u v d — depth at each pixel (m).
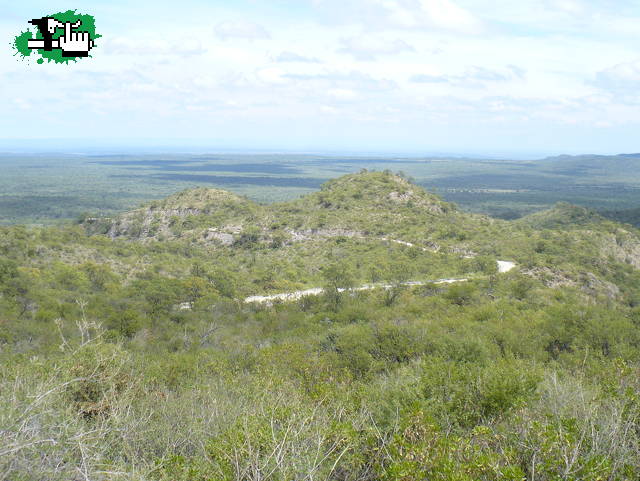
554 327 21.27
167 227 104.62
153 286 41.81
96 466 4.36
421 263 67.62
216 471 5.00
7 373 6.77
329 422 6.49
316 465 4.79
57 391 5.46
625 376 7.58
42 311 29.31
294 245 83.31
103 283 46.62
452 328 25.09
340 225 87.75
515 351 18.91
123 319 28.11
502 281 51.22
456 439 5.46
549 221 119.56
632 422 5.52
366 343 17.34
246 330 32.97
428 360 9.77
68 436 4.36
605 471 4.59
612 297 54.75
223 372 13.23
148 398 7.79
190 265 65.88
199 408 7.84
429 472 4.97
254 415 6.05
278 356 15.47
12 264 40.44
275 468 4.66
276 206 105.75
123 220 111.75
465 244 79.62
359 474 5.59
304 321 35.19
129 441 5.61
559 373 11.23
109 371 7.52
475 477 4.81
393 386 8.25
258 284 58.81
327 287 45.06
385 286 54.19
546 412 6.55
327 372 13.07
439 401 7.23
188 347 25.44
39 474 3.87
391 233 85.12
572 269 58.81
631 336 19.64
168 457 5.39
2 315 26.56
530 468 5.06
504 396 7.14
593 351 18.25
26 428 4.04
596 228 99.69
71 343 8.85
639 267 82.81
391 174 115.00
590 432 5.48
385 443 5.76
